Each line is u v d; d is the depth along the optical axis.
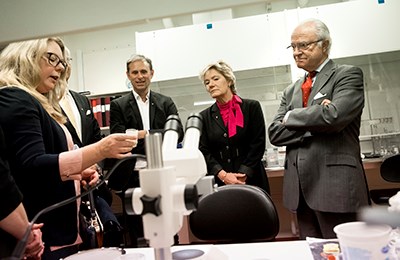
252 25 3.23
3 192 0.80
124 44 4.53
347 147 1.70
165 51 3.34
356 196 1.62
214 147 2.44
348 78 1.72
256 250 0.97
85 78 4.55
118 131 2.54
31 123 1.12
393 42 3.02
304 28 1.84
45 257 1.13
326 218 1.69
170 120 0.74
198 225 1.41
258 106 2.46
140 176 0.56
